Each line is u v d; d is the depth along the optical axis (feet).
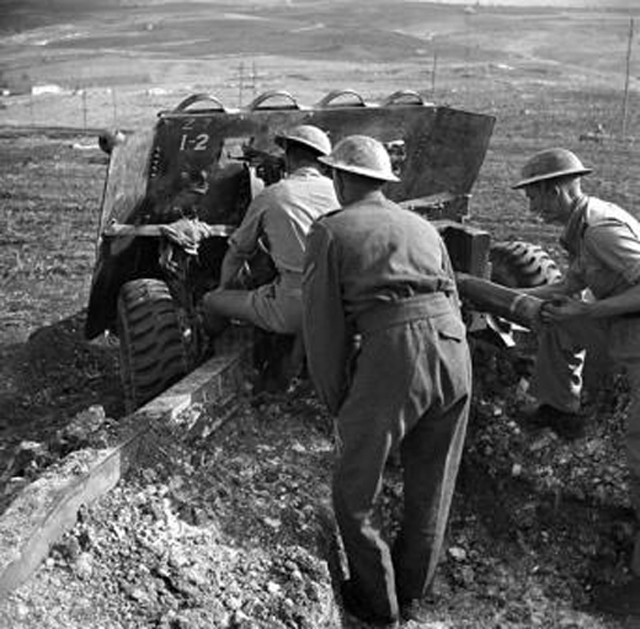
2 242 36.32
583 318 13.43
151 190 17.65
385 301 11.56
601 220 13.06
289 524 13.11
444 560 14.12
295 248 15.12
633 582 13.30
